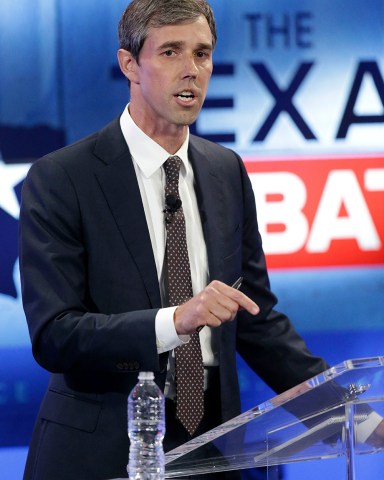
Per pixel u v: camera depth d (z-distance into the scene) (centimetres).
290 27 1313
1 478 1288
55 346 728
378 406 595
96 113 1292
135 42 767
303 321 1327
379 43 1323
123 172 779
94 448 743
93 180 771
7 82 1277
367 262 1329
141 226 765
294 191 1316
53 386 777
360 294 1330
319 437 609
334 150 1320
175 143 796
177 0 756
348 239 1327
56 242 754
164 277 775
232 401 780
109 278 757
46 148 1284
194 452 604
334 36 1319
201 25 758
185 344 759
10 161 1279
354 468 596
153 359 702
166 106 759
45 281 745
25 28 1279
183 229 778
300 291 1323
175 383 759
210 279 787
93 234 760
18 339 1288
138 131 790
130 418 661
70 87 1288
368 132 1323
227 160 845
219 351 778
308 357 831
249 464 618
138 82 784
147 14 756
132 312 717
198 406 759
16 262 1282
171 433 754
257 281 844
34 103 1283
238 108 1307
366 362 576
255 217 856
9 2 1275
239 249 818
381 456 918
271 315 841
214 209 803
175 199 781
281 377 834
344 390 583
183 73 752
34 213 764
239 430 593
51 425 761
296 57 1315
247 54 1309
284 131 1313
